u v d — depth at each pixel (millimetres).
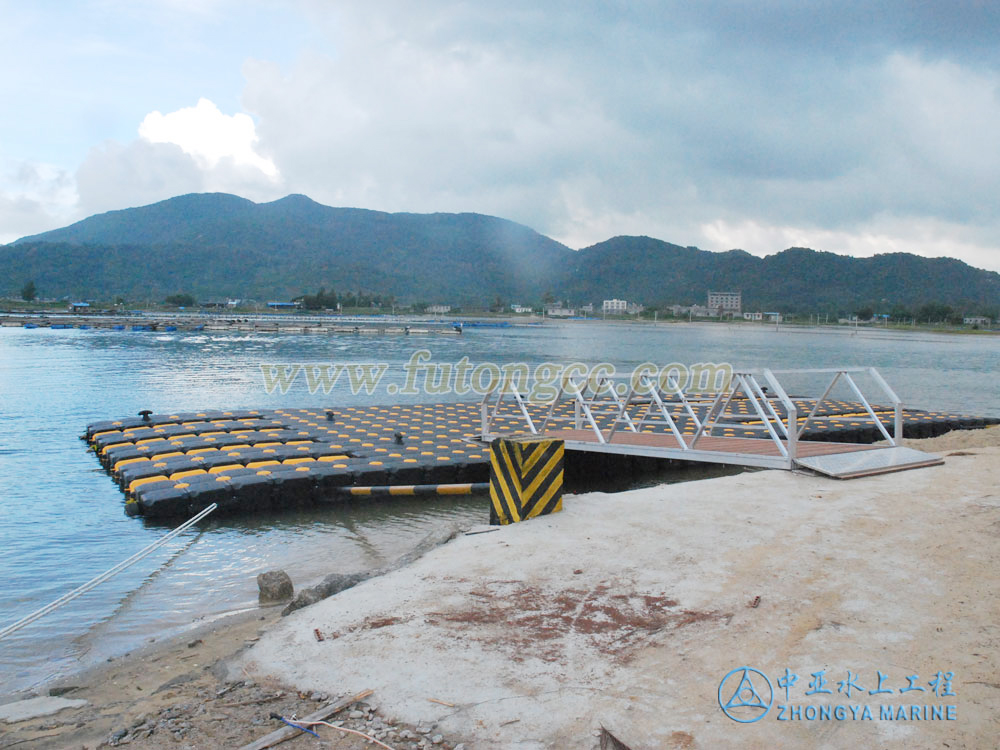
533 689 4543
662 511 8609
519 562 6898
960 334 161875
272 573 8836
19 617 8398
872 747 3852
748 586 6133
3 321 105312
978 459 11625
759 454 11562
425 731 4156
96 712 5168
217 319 121875
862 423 20562
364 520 12641
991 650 4844
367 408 23047
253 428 18844
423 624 5570
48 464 16719
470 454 15617
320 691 4707
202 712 4570
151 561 10422
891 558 6715
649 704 4316
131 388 33000
